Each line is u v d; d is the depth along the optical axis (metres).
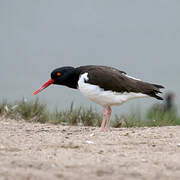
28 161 7.07
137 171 6.69
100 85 10.72
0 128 10.39
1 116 12.67
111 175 6.47
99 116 13.06
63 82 11.46
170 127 10.59
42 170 6.62
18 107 13.25
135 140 9.03
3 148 8.10
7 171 6.48
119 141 8.93
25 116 12.99
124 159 7.36
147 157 7.55
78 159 7.29
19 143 8.59
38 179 6.20
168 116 13.73
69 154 7.65
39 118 12.88
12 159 7.18
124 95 10.88
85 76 10.88
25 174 6.37
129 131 10.23
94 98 10.96
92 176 6.39
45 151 7.89
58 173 6.47
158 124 12.62
